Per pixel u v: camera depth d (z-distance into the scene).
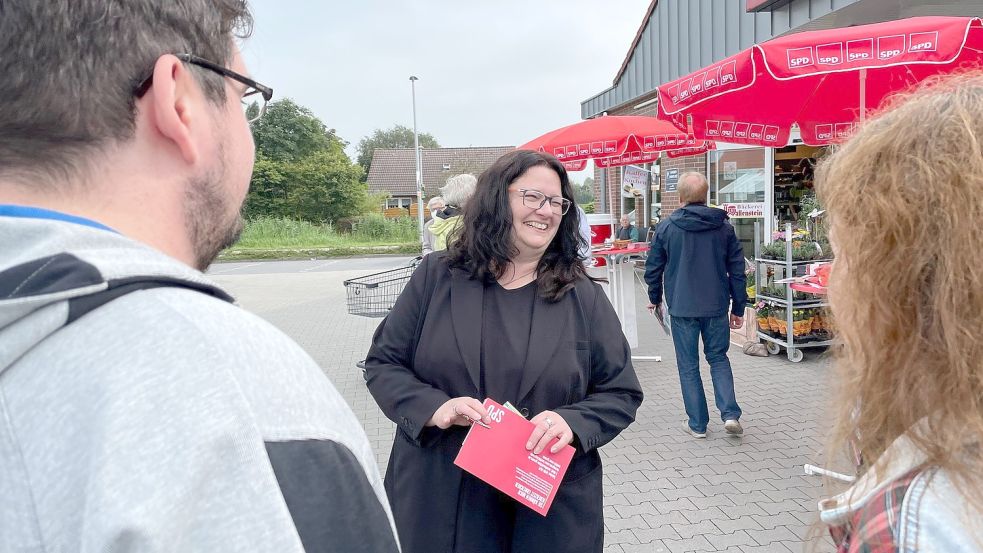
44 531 0.49
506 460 1.79
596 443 1.90
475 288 2.07
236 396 0.56
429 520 1.91
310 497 0.59
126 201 0.64
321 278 17.67
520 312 2.05
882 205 0.75
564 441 1.80
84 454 0.51
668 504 3.58
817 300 6.37
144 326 0.55
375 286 5.90
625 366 2.10
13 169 0.60
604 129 6.51
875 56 3.16
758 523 3.33
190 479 0.51
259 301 12.93
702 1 9.63
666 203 11.77
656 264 4.68
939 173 0.72
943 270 0.70
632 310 6.72
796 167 8.84
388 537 0.66
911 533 0.67
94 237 0.58
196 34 0.69
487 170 2.13
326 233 35.12
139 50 0.63
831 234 0.85
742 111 4.77
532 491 1.77
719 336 4.49
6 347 0.52
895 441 0.75
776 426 4.71
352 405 5.62
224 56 0.73
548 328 2.01
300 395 0.63
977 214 0.68
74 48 0.60
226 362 0.57
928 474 0.69
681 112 4.35
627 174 8.55
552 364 1.97
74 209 0.61
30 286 0.52
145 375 0.53
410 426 1.90
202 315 0.59
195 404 0.53
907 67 4.05
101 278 0.55
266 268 21.84
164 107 0.64
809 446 4.29
